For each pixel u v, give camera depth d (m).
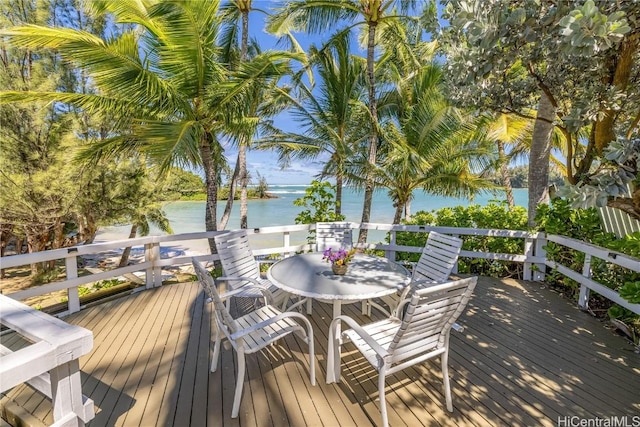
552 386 2.34
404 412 2.08
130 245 3.99
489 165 7.05
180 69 4.89
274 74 5.48
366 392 2.27
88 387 2.29
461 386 2.34
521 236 4.55
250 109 6.21
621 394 2.25
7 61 6.14
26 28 3.78
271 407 2.12
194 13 4.29
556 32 2.04
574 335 3.08
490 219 5.17
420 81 7.58
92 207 6.86
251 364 2.59
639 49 2.46
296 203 7.20
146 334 3.06
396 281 2.76
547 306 3.75
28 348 1.15
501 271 5.08
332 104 7.89
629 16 1.93
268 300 2.92
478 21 2.09
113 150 5.86
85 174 6.33
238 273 3.47
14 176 5.82
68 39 3.94
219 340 2.46
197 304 3.77
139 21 4.74
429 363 2.62
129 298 3.95
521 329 3.20
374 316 3.52
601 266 3.61
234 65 7.52
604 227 4.48
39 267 7.91
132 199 7.12
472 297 4.00
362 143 8.20
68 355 1.21
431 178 6.69
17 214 6.29
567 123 2.49
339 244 4.36
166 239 4.29
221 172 7.81
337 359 2.37
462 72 2.57
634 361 2.65
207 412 2.07
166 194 8.09
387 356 1.86
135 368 2.52
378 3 6.07
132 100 4.75
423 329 1.93
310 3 6.23
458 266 5.28
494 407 2.12
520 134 6.84
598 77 2.64
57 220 6.87
